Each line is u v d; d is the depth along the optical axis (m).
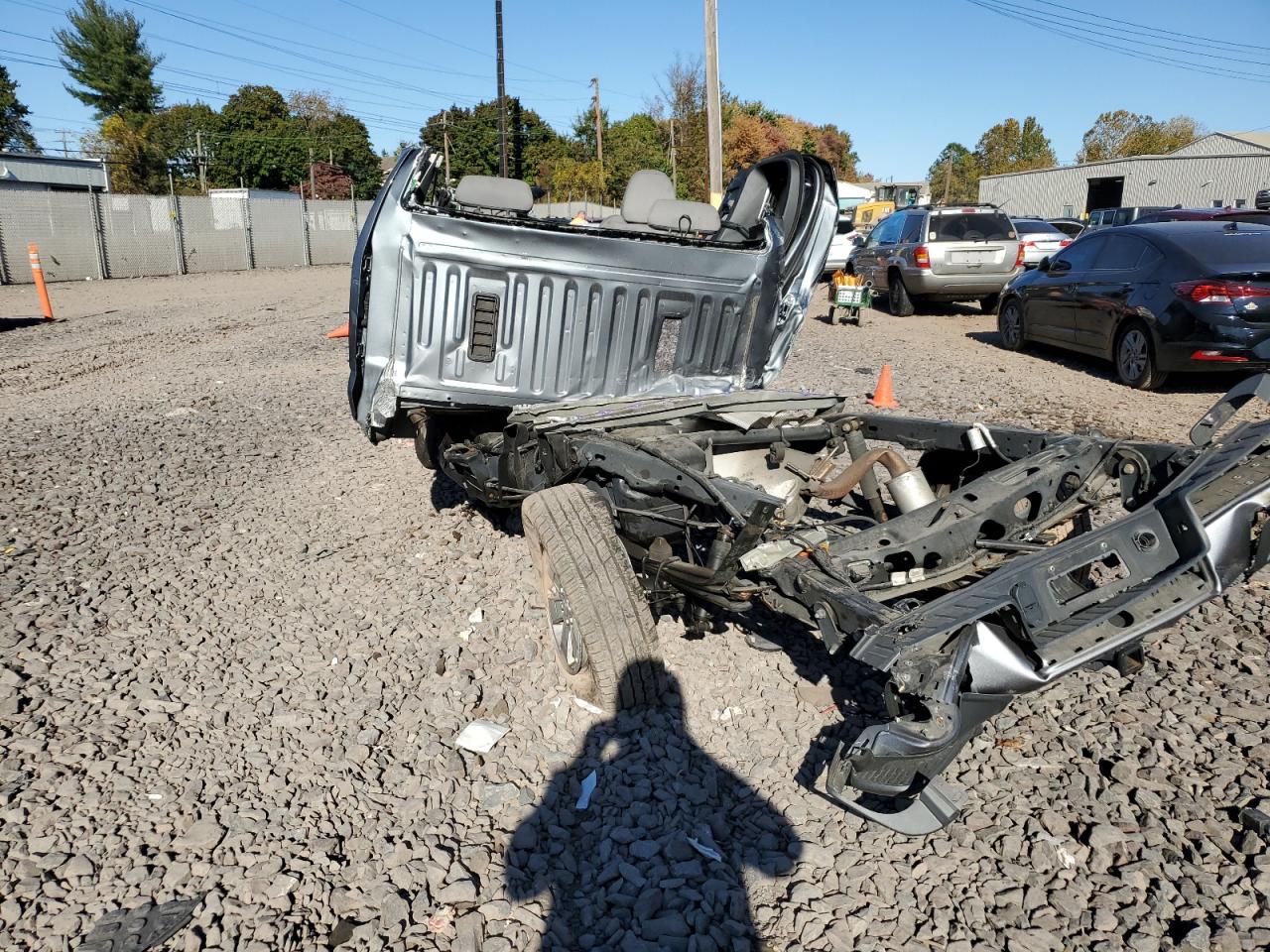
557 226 4.92
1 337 14.97
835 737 3.43
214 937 2.55
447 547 5.51
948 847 2.85
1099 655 2.71
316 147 78.25
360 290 4.84
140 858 2.86
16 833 2.96
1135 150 78.31
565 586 3.57
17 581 4.97
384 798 3.17
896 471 4.14
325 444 8.09
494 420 5.55
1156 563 2.80
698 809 3.08
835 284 15.34
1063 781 3.13
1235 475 2.96
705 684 3.84
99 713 3.68
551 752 3.43
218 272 33.72
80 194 28.39
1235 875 2.66
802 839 2.92
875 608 2.77
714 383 5.41
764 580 3.28
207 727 3.60
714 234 5.57
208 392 10.46
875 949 2.48
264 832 2.99
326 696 3.84
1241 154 38.56
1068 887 2.66
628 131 66.31
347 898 2.70
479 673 4.02
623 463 3.73
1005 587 2.73
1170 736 3.34
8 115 66.25
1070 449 3.89
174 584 4.98
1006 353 12.19
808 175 5.62
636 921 2.62
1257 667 3.77
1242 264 8.59
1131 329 9.47
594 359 5.11
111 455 7.66
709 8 19.14
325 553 5.46
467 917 2.61
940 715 2.48
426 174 5.04
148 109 64.75
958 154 101.56
